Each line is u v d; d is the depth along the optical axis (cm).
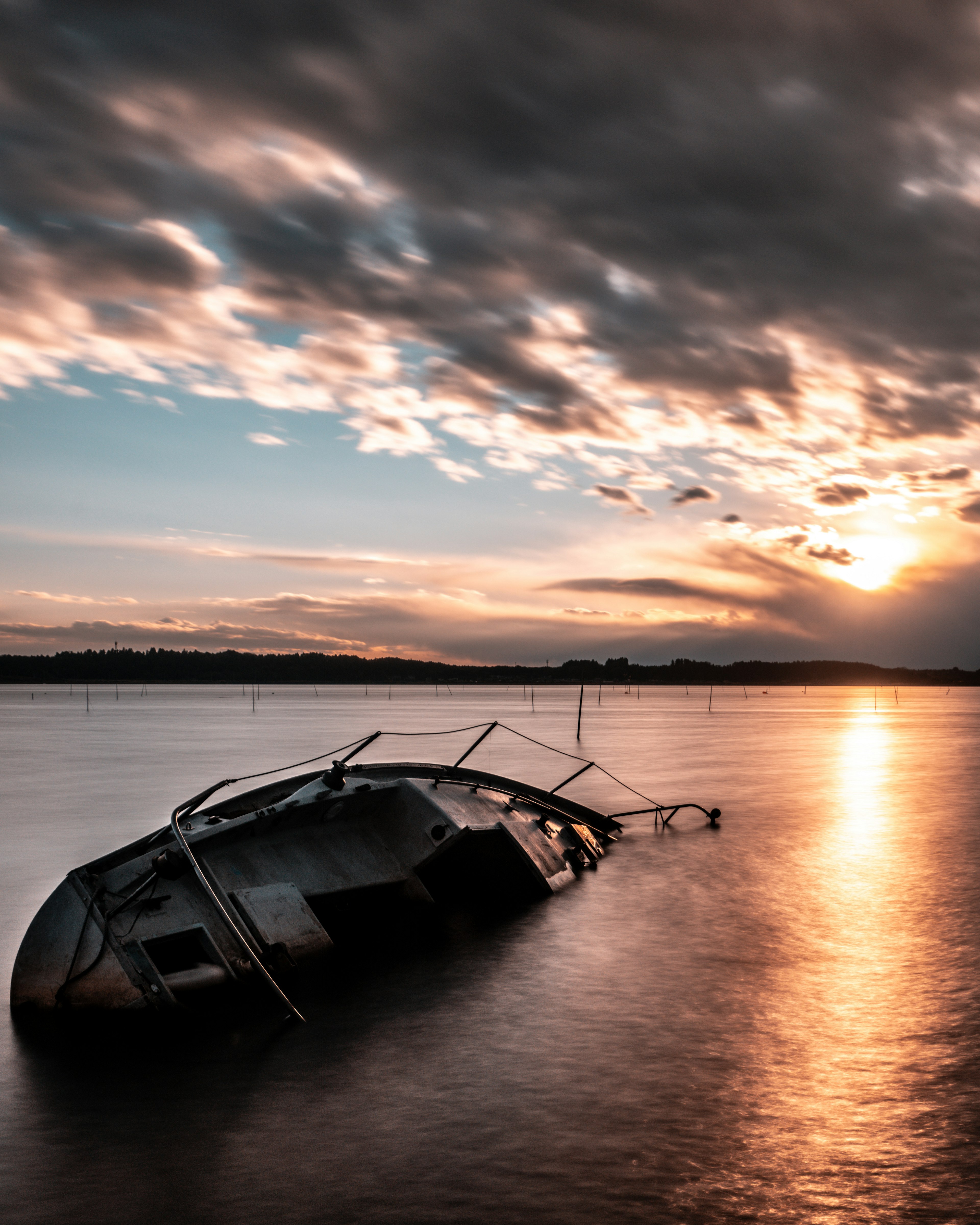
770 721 10850
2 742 6119
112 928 1111
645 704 18350
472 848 1789
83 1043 998
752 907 1644
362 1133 789
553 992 1181
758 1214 667
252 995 1151
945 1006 1125
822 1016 1087
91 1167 736
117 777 3797
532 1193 694
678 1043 1004
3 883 1786
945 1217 664
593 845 2105
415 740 6519
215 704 17325
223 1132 792
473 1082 897
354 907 1537
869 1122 811
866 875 1922
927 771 4350
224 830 1295
